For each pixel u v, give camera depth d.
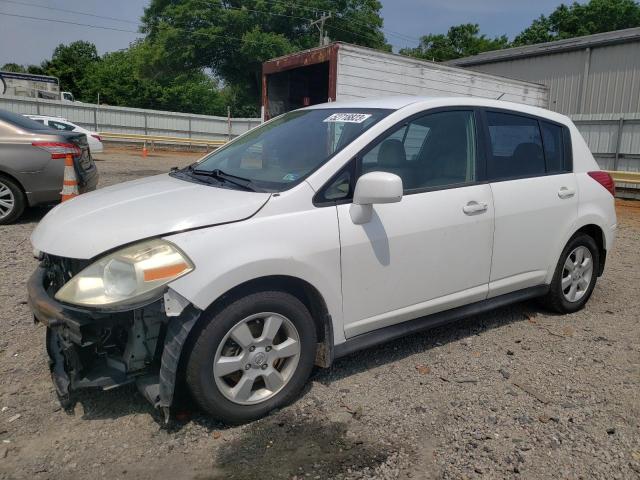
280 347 3.04
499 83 13.16
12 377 3.40
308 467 2.62
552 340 4.15
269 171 3.46
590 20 45.44
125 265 2.69
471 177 3.88
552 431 2.94
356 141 3.36
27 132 7.50
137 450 2.73
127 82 51.06
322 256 3.08
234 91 45.50
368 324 3.38
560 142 4.56
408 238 3.44
